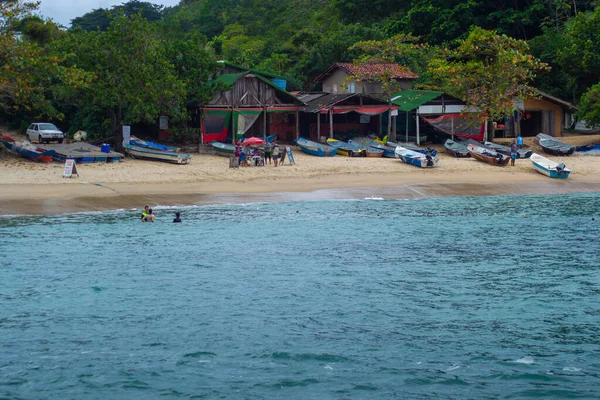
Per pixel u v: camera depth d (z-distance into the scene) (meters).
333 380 16.11
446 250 28.53
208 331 19.02
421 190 42.59
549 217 35.75
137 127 55.44
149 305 21.14
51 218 33.53
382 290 22.91
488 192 42.97
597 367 16.78
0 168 41.81
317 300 21.80
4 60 41.91
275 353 17.58
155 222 33.34
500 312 20.69
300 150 54.22
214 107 52.69
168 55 51.44
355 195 40.88
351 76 57.84
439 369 16.70
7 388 15.55
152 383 15.90
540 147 56.44
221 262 26.31
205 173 43.97
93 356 17.30
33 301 21.36
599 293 22.52
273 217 34.91
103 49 46.97
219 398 15.26
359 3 94.06
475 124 56.34
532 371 16.58
